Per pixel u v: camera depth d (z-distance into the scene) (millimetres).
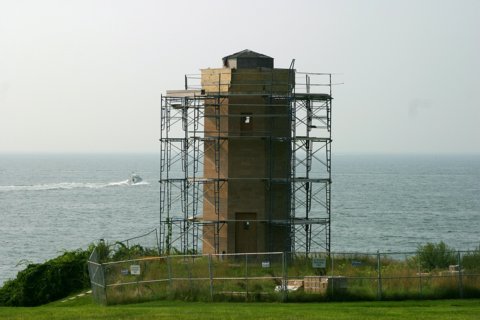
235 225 66438
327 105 68938
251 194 66500
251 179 66250
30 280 56812
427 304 43688
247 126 66750
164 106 72250
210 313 39375
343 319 37219
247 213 66500
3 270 97312
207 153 67312
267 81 66062
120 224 150875
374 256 69250
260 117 66500
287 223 65688
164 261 55969
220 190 66688
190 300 46062
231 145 66375
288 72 66375
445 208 182750
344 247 117250
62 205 191875
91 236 133250
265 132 66375
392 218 159750
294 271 52688
